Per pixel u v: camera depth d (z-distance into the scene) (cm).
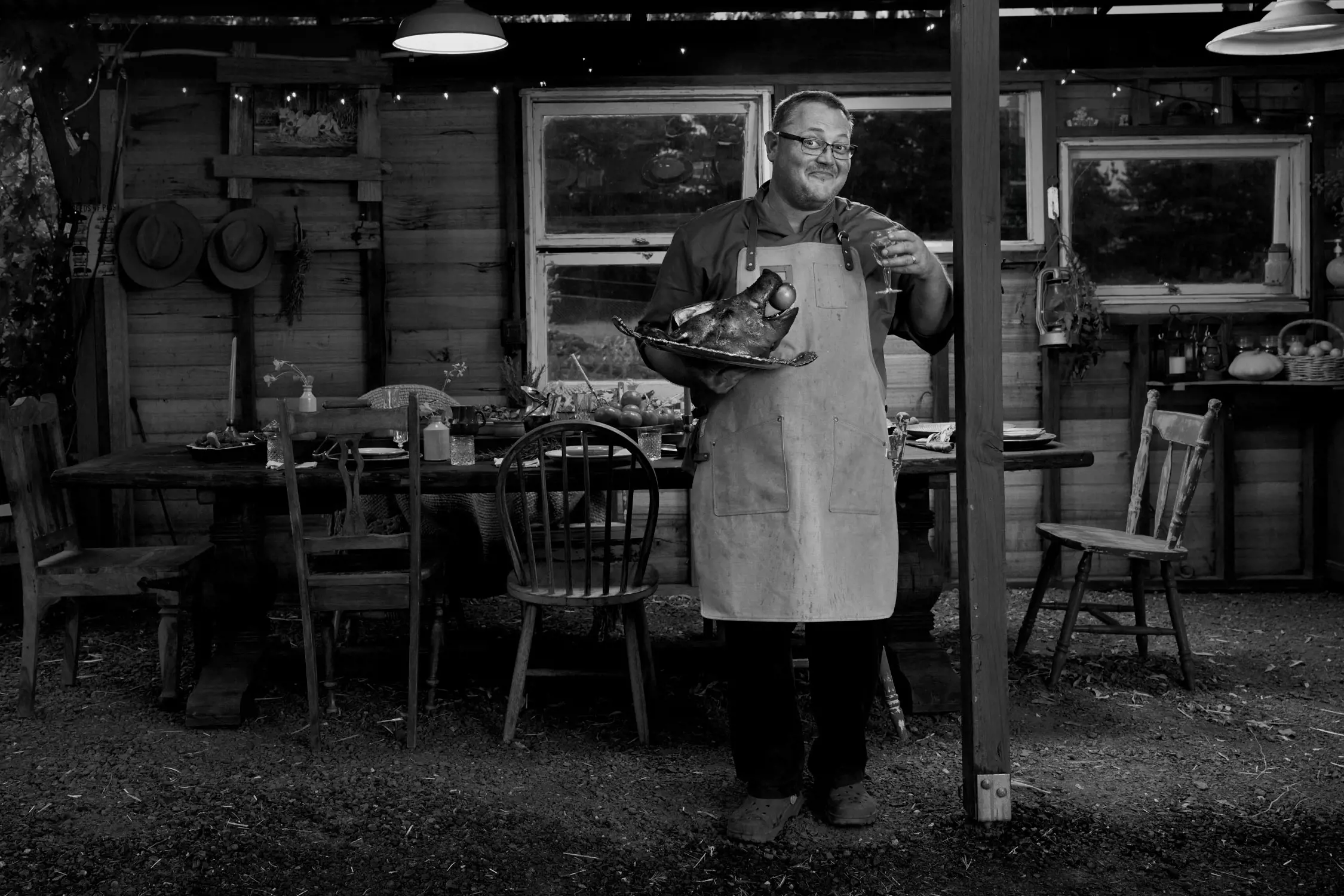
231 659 434
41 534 433
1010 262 620
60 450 449
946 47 604
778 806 321
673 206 616
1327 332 623
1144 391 621
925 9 561
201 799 349
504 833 325
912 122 618
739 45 603
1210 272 634
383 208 603
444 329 611
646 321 314
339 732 407
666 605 605
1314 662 492
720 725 413
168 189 598
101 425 593
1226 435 622
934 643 441
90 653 511
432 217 606
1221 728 410
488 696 444
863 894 289
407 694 441
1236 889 289
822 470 302
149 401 601
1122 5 598
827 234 310
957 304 318
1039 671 475
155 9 547
